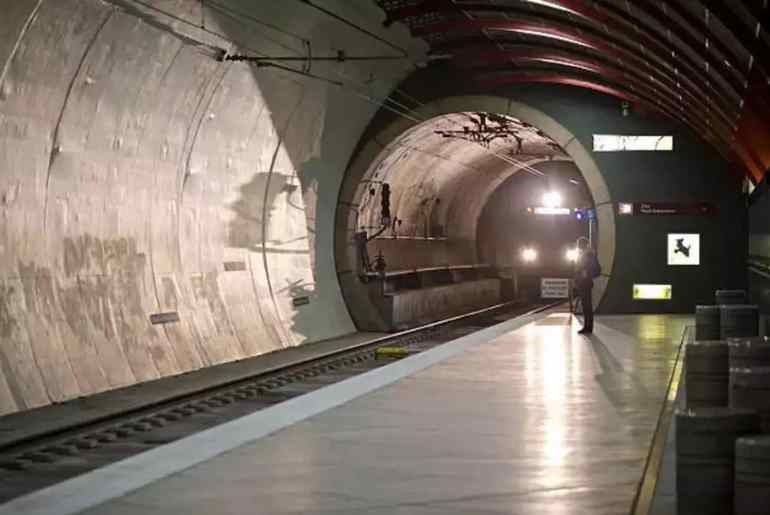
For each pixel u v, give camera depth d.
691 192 28.19
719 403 9.41
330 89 25.45
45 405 15.49
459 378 14.64
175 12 17.44
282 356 23.16
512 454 9.06
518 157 46.59
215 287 22.09
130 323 18.48
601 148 28.39
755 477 5.29
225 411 15.98
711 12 12.62
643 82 23.72
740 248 28.02
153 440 13.43
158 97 18.70
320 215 28.39
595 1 16.72
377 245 34.41
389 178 33.69
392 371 15.55
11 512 7.04
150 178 19.53
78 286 17.20
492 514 6.94
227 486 7.82
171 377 19.06
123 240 18.66
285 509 7.11
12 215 15.64
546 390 13.37
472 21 23.31
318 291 27.98
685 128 28.05
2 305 15.23
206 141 21.23
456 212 45.97
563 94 28.44
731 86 16.31
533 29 22.36
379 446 9.46
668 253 28.34
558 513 6.96
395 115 29.17
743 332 15.48
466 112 28.95
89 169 17.48
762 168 20.86
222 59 19.67
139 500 7.38
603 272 28.59
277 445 9.53
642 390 13.34
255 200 24.23
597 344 20.05
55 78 15.71
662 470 8.36
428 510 7.06
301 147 25.91
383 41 25.09
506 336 22.03
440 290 38.47
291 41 22.33
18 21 14.22
